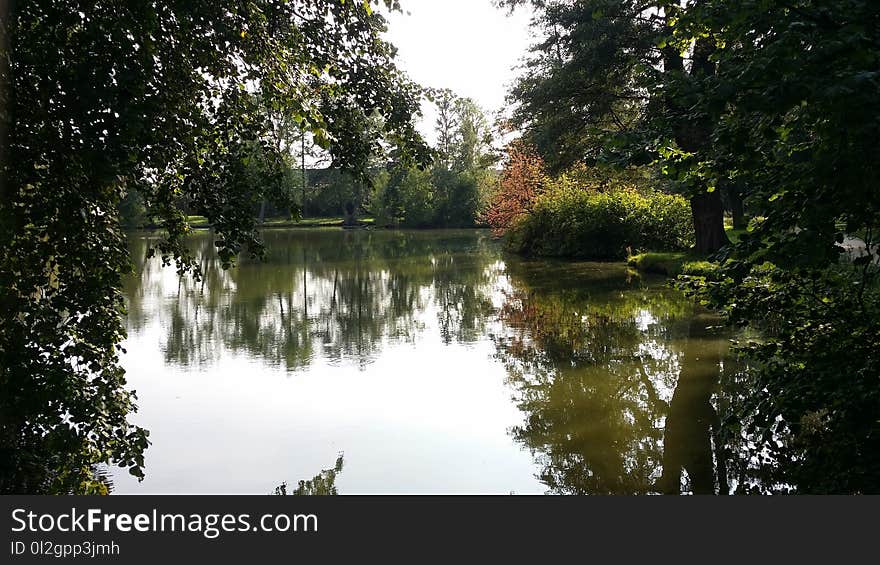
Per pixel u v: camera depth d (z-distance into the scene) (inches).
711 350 386.0
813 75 124.9
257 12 201.0
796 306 182.2
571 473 220.8
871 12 124.4
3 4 145.7
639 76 179.0
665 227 971.3
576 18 705.6
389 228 2325.3
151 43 165.6
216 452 245.0
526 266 933.2
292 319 534.3
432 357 392.5
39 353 165.9
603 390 316.5
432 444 251.6
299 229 2300.7
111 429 176.1
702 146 171.2
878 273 169.6
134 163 172.6
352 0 216.1
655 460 228.8
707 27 166.6
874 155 125.2
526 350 406.0
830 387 167.8
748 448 234.2
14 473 180.2
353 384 335.0
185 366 375.2
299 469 228.2
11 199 156.3
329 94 231.1
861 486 177.2
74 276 172.4
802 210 142.6
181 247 201.2
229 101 210.8
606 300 594.9
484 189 2278.5
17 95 155.3
